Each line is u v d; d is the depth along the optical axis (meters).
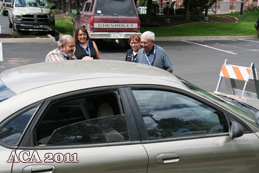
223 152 2.63
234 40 15.80
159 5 26.19
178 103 2.69
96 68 2.85
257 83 5.41
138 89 2.57
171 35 16.03
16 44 12.44
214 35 16.44
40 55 10.40
